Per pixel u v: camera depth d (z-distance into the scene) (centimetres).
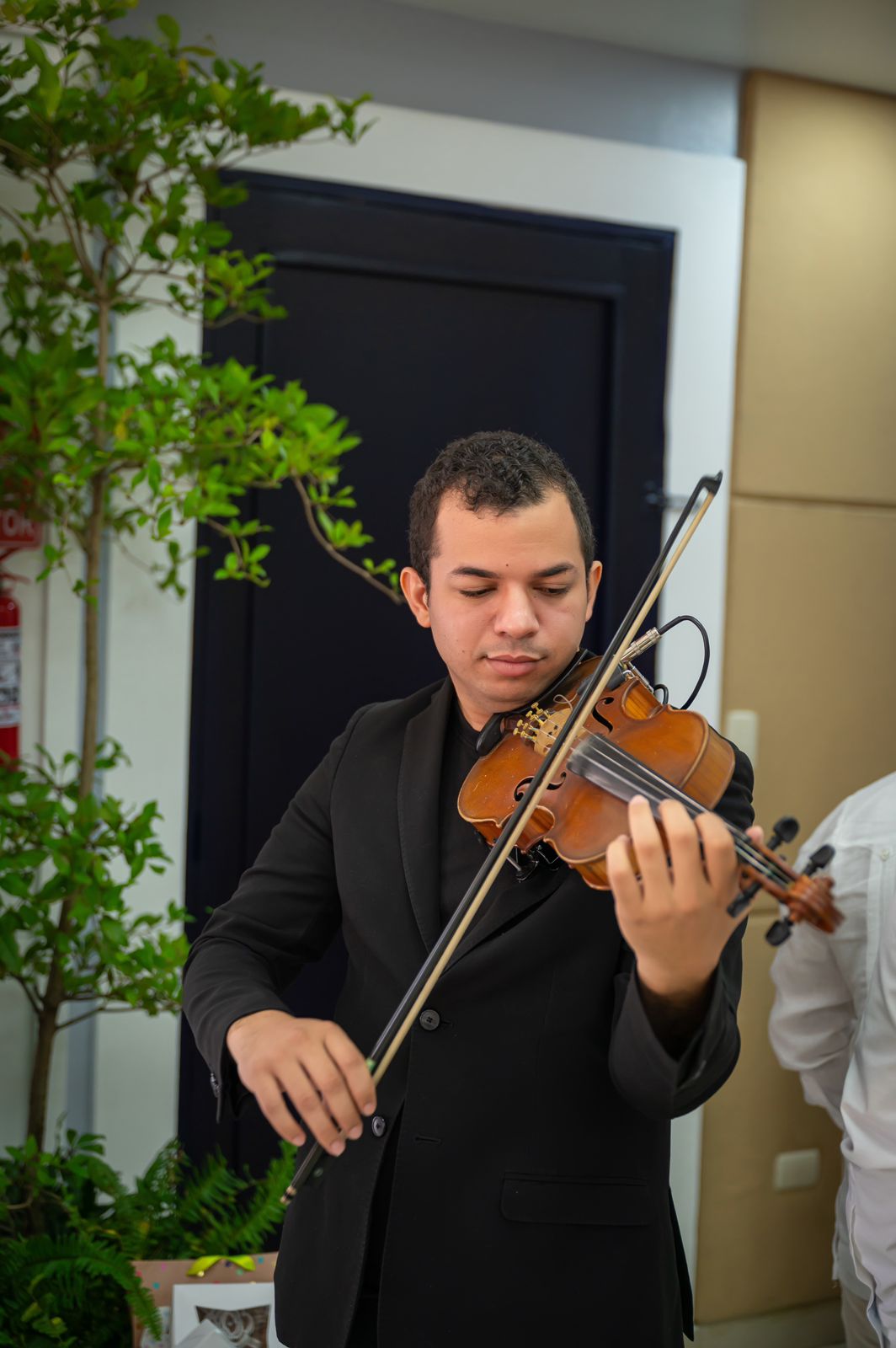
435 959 119
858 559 304
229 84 247
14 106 203
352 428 259
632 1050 106
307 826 148
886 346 302
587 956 127
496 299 268
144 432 207
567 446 277
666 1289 130
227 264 232
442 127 259
